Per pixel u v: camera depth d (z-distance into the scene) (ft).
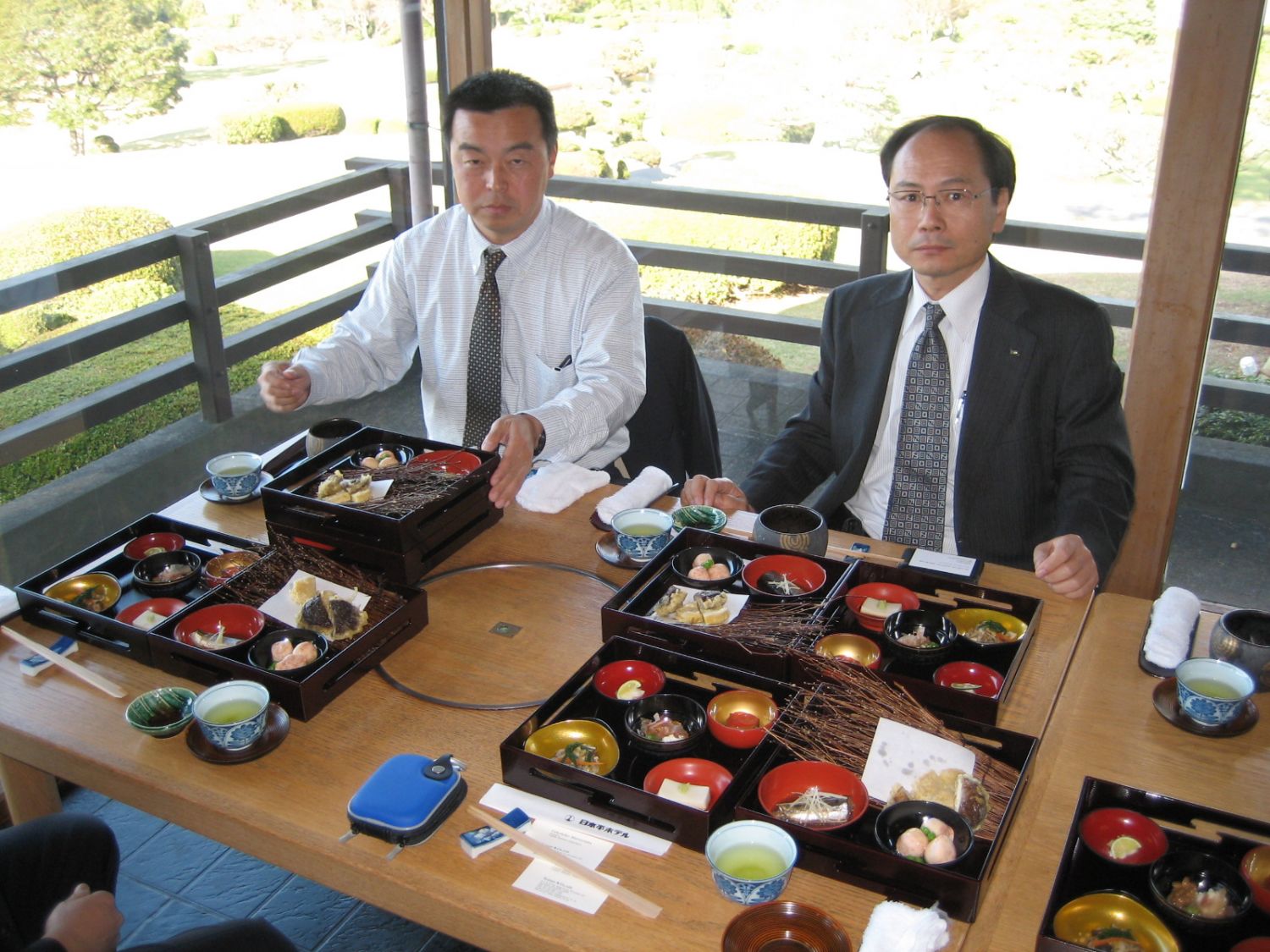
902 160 6.57
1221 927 3.48
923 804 3.95
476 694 4.88
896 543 6.16
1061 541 5.65
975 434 6.82
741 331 11.08
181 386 9.65
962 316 6.91
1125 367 9.32
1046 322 6.76
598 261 7.59
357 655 4.95
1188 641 5.07
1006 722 4.66
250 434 10.49
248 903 6.95
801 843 3.90
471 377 7.93
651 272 11.25
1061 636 5.31
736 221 10.64
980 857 3.82
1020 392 6.75
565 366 7.85
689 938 3.63
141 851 7.37
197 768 4.46
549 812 4.17
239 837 4.22
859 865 3.81
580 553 6.08
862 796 4.06
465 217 7.87
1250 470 9.17
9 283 8.05
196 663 4.92
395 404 12.05
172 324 9.43
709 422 8.10
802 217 10.36
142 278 9.05
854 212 10.13
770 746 4.30
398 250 8.05
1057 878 3.63
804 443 7.62
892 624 5.08
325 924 6.79
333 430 6.82
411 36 10.89
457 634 5.33
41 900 4.87
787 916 3.57
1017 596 5.26
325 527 5.71
